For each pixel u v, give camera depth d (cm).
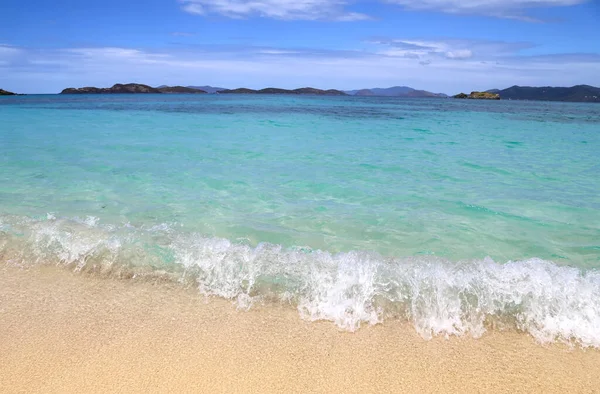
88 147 1288
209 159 1113
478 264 469
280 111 3634
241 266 466
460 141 1659
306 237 567
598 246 554
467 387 310
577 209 709
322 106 5044
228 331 368
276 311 399
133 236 535
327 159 1152
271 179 894
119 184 826
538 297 410
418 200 754
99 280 449
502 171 1027
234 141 1497
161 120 2441
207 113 3175
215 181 866
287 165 1052
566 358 343
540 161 1188
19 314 386
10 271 464
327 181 884
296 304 409
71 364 323
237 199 740
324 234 580
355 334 369
